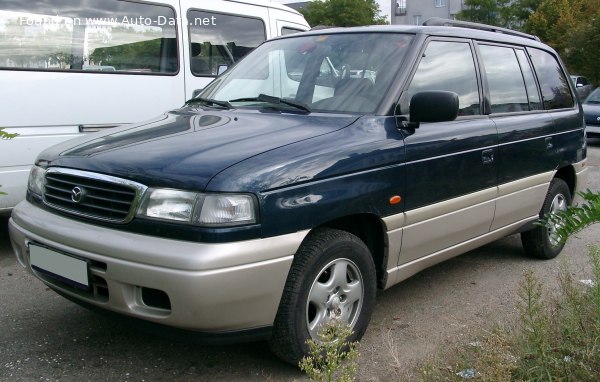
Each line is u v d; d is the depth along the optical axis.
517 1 42.72
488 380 2.70
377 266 3.84
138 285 2.94
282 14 8.74
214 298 2.84
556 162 5.49
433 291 4.91
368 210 3.51
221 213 2.87
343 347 3.54
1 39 5.68
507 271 5.45
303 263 3.22
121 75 6.62
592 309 3.27
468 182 4.31
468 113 4.55
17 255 3.73
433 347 3.77
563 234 3.26
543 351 2.96
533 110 5.38
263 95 4.32
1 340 3.80
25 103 5.84
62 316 4.20
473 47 4.82
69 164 3.38
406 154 3.75
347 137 3.52
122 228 3.05
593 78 28.80
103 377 3.39
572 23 33.66
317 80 4.22
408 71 4.07
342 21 41.66
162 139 3.49
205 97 4.67
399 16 55.09
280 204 3.03
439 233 4.13
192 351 3.72
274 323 3.20
